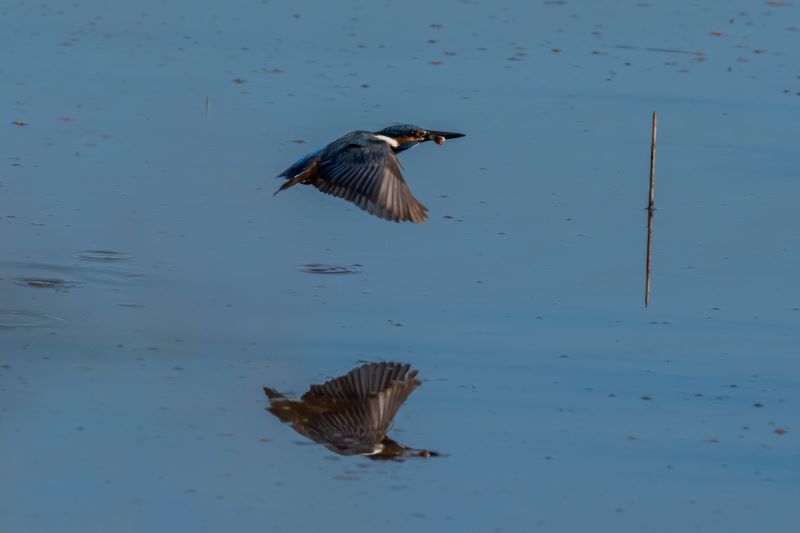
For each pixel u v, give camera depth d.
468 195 15.72
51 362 11.02
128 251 13.66
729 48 21.84
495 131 17.80
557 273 13.49
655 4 24.59
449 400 10.65
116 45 21.02
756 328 12.27
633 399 10.78
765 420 10.45
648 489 9.34
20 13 22.61
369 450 9.73
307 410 10.35
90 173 15.81
